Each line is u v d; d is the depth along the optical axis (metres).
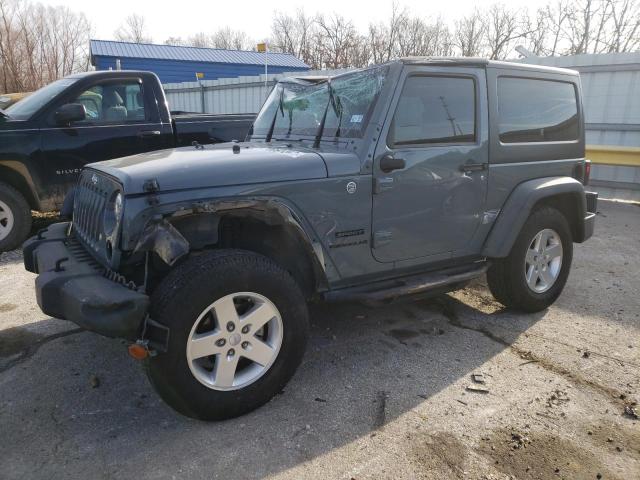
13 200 5.88
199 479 2.33
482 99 3.70
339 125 3.44
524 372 3.33
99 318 2.37
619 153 8.74
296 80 4.21
